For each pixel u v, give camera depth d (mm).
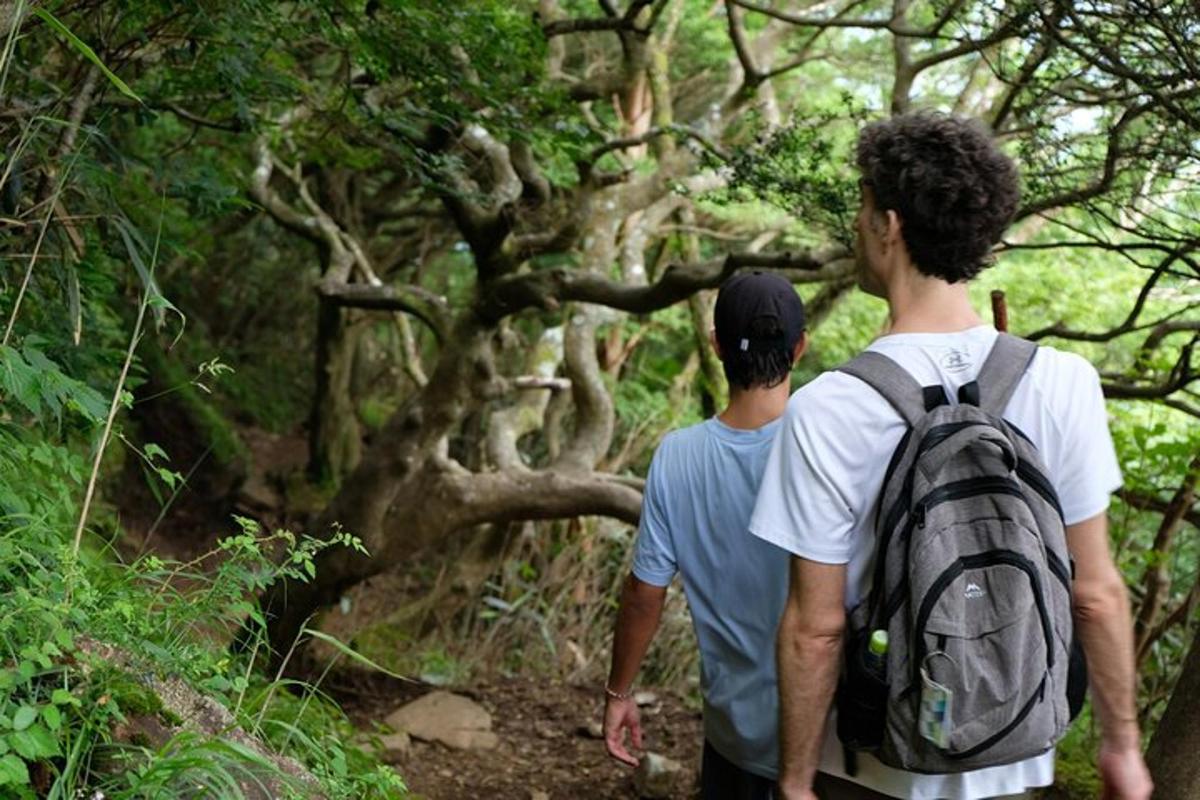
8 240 3000
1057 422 1729
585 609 7809
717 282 5355
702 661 2531
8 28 2336
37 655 1817
